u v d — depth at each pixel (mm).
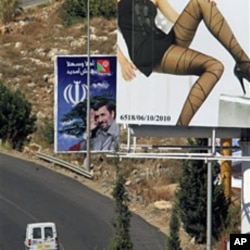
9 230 100375
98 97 126625
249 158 68875
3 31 199625
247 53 71438
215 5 71562
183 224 94562
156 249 92875
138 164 122562
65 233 99188
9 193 112875
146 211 104625
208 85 71750
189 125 71938
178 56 71875
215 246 89875
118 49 72750
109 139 126688
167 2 72062
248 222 74062
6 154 132625
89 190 114750
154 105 72312
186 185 92250
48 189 114812
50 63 181250
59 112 127188
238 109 71562
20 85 169750
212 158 69562
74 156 130625
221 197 91188
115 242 75625
